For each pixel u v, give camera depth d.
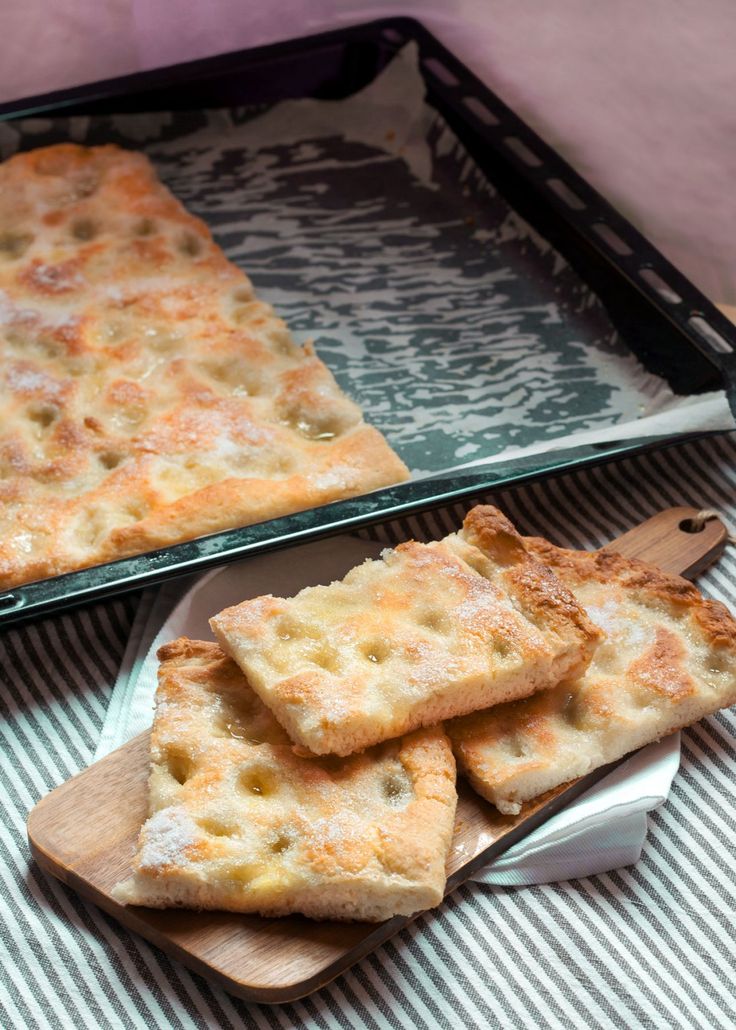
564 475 1.06
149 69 1.28
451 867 0.87
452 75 1.28
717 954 0.87
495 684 0.90
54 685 0.96
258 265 1.20
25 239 1.17
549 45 1.24
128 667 0.97
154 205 1.19
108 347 1.10
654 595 0.96
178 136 1.28
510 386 1.13
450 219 1.24
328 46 1.28
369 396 1.12
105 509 1.01
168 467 1.03
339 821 0.85
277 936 0.85
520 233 1.23
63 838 0.87
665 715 0.91
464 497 1.01
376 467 1.04
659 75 1.20
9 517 1.00
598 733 0.91
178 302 1.13
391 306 1.18
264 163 1.27
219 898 0.85
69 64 1.25
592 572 0.97
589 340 1.16
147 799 0.89
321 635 0.91
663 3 1.18
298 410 1.08
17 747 0.94
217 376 1.10
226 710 0.90
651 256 1.17
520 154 1.24
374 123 1.29
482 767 0.89
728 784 0.93
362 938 0.85
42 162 1.21
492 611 0.92
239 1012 0.85
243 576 0.99
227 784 0.87
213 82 1.26
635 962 0.87
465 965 0.86
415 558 0.95
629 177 1.25
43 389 1.07
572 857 0.89
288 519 0.98
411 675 0.89
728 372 1.09
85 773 0.90
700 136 1.20
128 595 0.99
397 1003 0.85
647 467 1.08
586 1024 0.85
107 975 0.85
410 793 0.87
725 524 1.05
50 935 0.86
